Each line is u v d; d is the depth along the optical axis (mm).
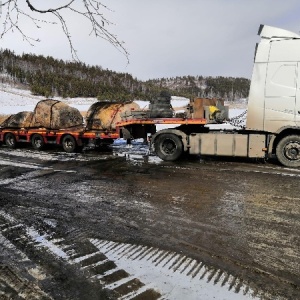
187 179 8305
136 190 7391
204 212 5918
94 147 14047
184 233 5039
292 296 3430
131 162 10695
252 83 9547
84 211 6086
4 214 5973
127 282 3723
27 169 9867
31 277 3857
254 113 9609
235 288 3578
